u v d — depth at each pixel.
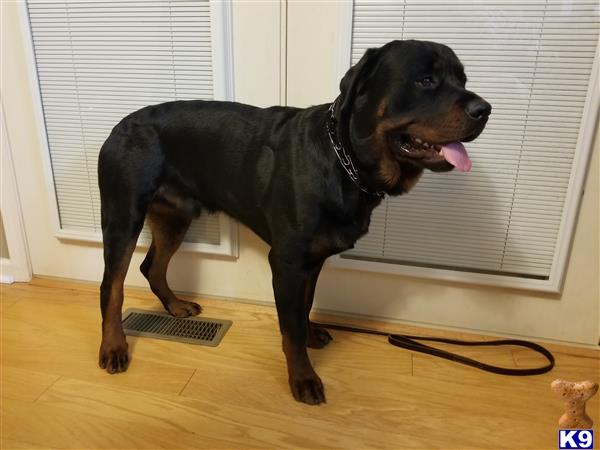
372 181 1.25
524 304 1.65
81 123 1.78
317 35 1.52
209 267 1.87
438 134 1.09
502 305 1.67
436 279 1.67
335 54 1.50
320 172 1.24
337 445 1.19
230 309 1.83
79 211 1.91
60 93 1.76
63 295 1.92
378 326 1.75
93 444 1.17
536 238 1.58
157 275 1.73
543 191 1.53
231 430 1.22
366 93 1.18
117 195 1.46
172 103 1.50
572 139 1.46
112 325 1.49
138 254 1.92
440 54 1.13
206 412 1.29
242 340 1.63
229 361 1.51
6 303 1.85
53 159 1.85
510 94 1.46
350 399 1.35
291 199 1.26
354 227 1.29
